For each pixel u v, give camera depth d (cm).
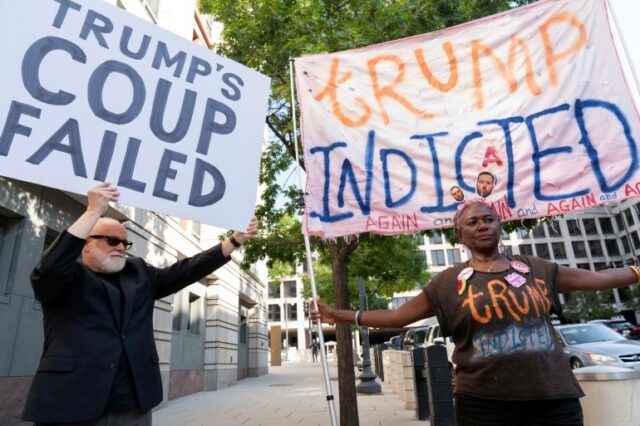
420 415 763
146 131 304
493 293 232
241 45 754
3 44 268
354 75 387
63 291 244
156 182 298
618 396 329
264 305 2358
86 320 244
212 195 316
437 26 655
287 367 3200
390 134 365
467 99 358
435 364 646
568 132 326
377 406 950
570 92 333
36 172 257
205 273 303
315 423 789
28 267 702
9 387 647
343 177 362
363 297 1377
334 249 687
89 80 293
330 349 5253
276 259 930
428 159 351
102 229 271
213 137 330
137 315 266
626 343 967
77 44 295
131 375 248
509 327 222
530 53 352
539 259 250
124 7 1043
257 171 341
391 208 347
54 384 226
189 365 1311
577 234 5847
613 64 329
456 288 244
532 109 339
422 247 6075
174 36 339
